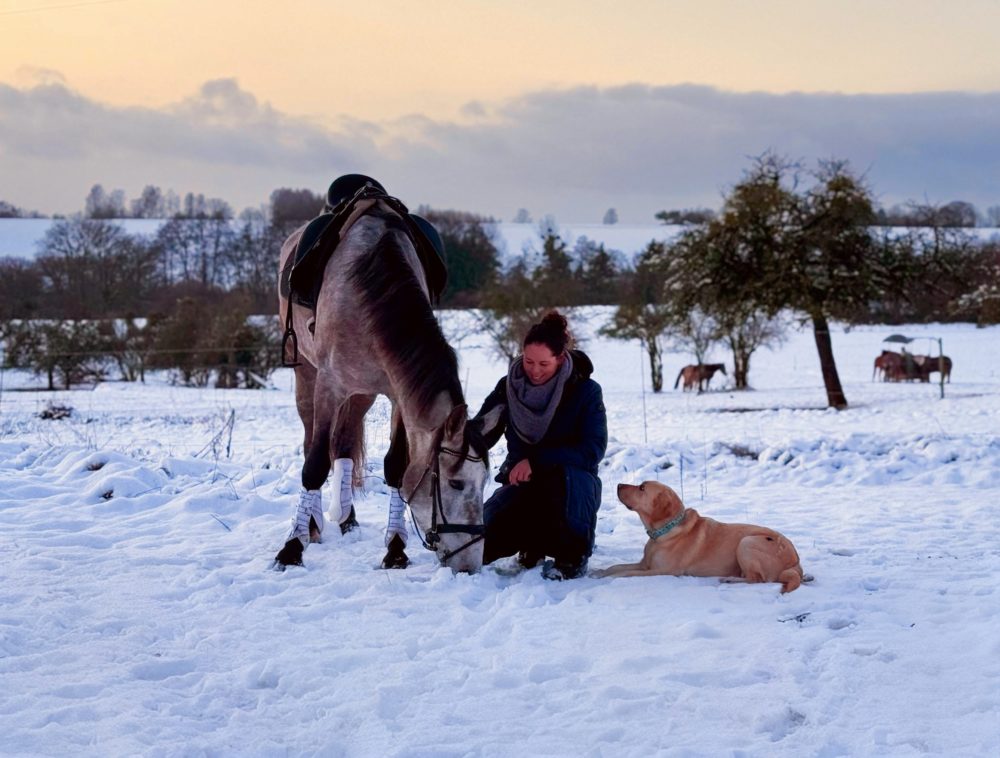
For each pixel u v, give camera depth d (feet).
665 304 95.50
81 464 29.17
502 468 19.63
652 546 18.42
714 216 84.07
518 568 19.43
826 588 17.20
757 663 13.01
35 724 11.12
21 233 247.09
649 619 15.21
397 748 10.44
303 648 13.98
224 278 194.59
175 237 215.92
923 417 60.18
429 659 13.52
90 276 141.69
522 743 10.66
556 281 111.96
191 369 95.66
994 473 31.22
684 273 85.20
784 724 11.18
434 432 17.53
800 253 79.82
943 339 145.79
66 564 18.90
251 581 17.83
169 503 25.40
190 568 18.80
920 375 101.50
